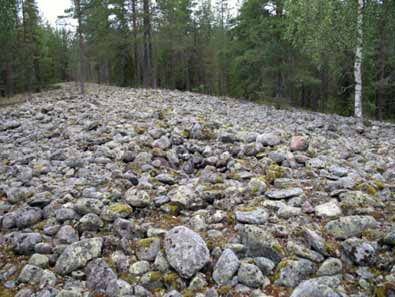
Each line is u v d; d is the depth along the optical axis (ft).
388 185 17.49
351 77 78.79
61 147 26.81
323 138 28.89
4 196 18.49
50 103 55.52
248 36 75.77
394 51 52.47
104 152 23.68
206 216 15.06
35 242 13.47
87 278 11.58
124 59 121.08
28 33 116.47
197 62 140.15
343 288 10.50
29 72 116.67
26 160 24.13
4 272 12.31
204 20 143.54
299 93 119.24
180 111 42.65
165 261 11.93
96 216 14.76
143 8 93.61
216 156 21.86
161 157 22.63
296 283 10.85
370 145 30.12
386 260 11.57
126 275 11.68
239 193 16.75
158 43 98.22
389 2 43.93
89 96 67.21
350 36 44.14
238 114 48.42
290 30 53.21
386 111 87.86
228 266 11.28
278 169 19.24
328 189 16.89
